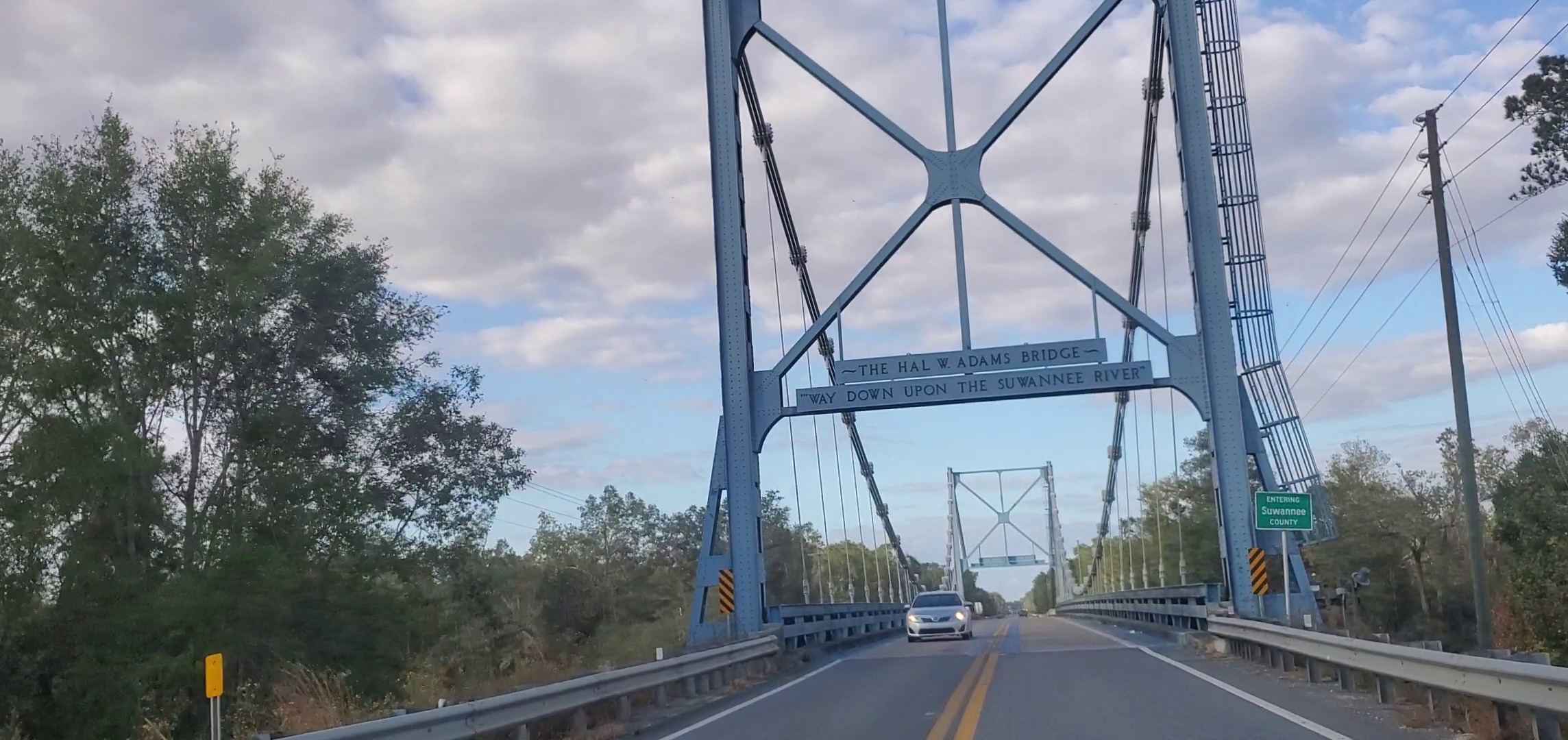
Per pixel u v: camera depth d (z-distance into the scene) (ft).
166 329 103.91
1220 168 82.84
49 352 97.81
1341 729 37.47
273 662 101.30
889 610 142.72
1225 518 75.92
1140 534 234.17
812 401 82.69
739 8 89.20
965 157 83.82
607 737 44.52
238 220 107.04
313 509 111.96
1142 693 50.29
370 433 122.52
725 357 83.51
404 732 32.53
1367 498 195.11
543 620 205.26
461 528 126.11
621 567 245.65
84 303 99.35
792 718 46.73
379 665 109.91
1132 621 140.05
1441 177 88.69
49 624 90.22
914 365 81.61
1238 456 76.02
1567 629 113.09
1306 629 54.85
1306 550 191.93
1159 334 78.95
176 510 105.29
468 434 126.00
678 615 233.96
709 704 55.36
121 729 89.20
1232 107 83.41
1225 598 83.20
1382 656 42.80
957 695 51.96
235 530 103.09
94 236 100.73
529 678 53.42
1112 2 84.89
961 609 108.99
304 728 42.96
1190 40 81.35
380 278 119.03
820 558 294.66
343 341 118.52
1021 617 311.47
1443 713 37.96
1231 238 82.02
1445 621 185.47
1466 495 85.40
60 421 95.20
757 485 82.53
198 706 94.79
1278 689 50.90
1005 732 39.19
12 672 89.97
